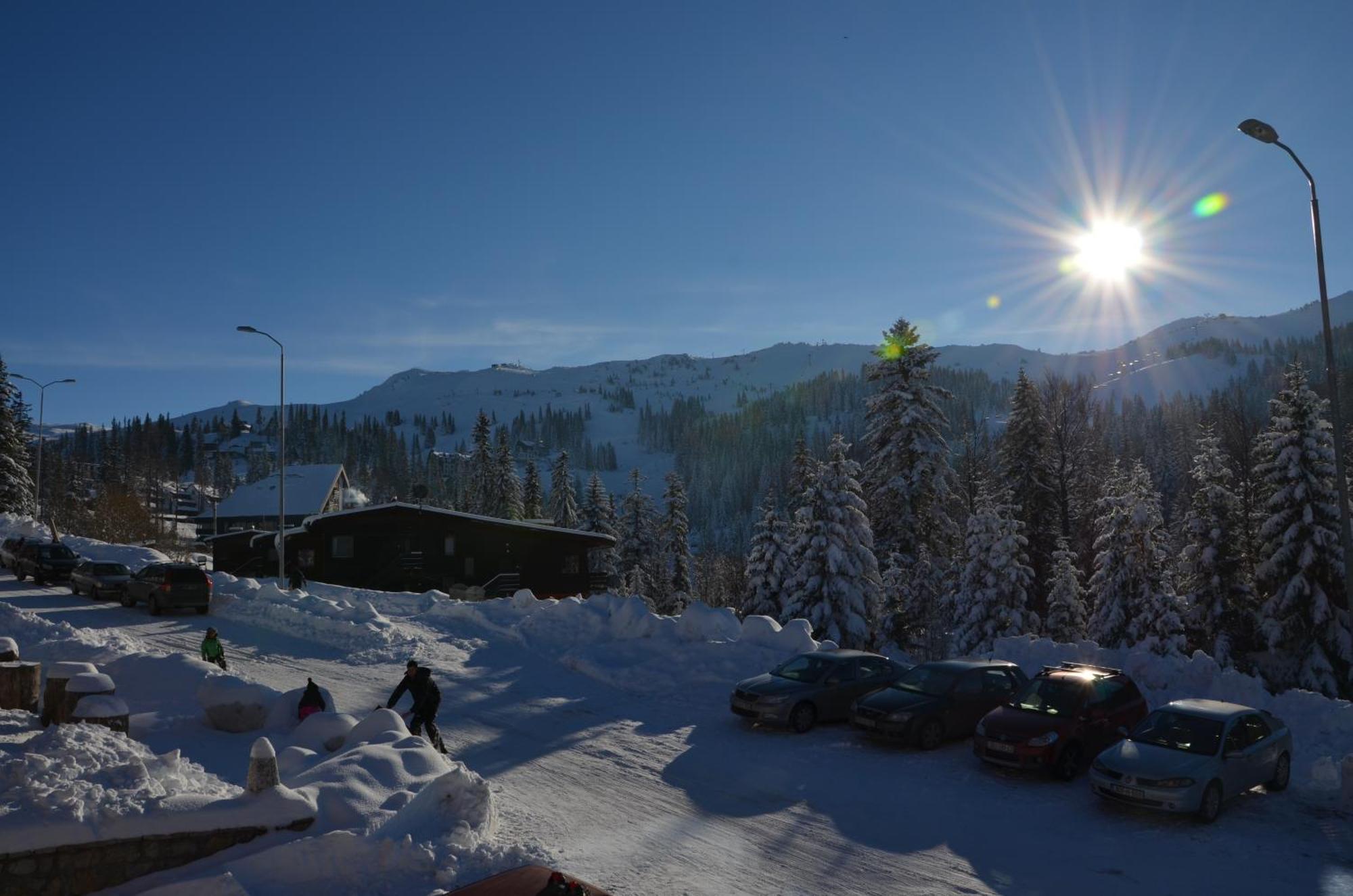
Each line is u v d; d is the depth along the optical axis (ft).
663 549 241.96
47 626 80.18
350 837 31.76
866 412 152.46
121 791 32.35
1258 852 37.50
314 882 30.71
